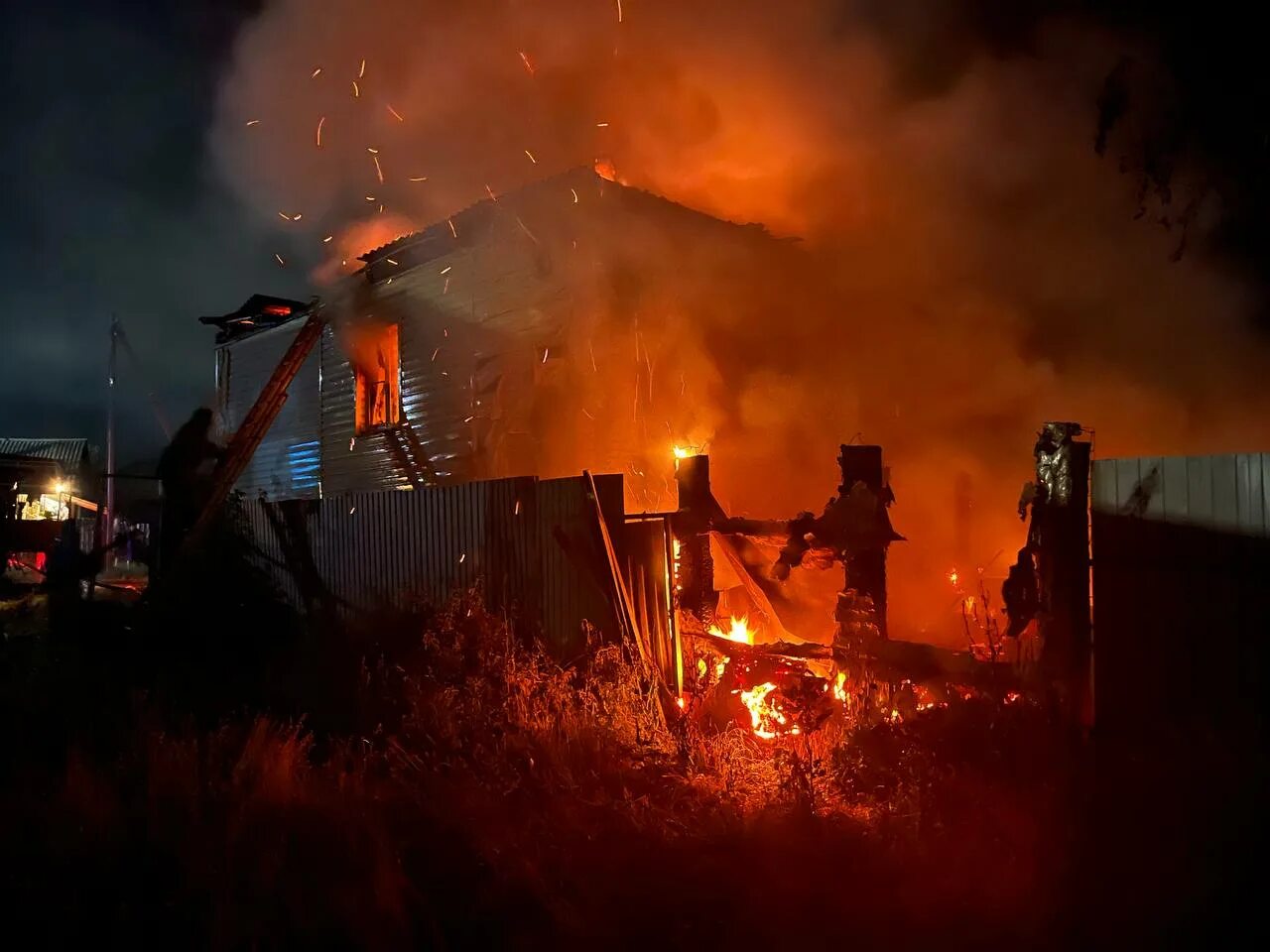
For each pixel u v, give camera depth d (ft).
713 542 27.07
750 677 22.98
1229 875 13.56
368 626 32.58
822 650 22.63
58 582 46.32
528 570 28.37
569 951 12.99
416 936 13.56
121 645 36.63
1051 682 18.63
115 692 27.96
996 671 19.31
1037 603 19.29
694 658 24.26
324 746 22.70
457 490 31.35
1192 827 14.70
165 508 45.14
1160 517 17.90
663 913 13.93
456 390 44.06
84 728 24.12
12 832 17.20
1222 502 17.11
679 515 25.11
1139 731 17.90
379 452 49.85
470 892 14.85
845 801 17.88
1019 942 12.69
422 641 28.73
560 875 15.23
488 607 29.73
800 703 21.74
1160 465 17.94
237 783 18.94
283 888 14.79
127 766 20.39
